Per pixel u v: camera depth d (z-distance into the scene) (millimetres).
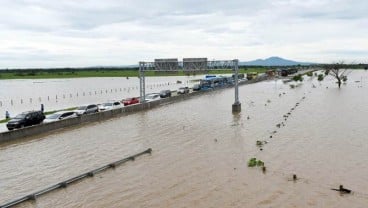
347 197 21953
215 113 57094
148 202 21891
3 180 26062
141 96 66375
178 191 23484
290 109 59312
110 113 54156
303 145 34188
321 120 47375
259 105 66062
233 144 35438
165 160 30484
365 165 27750
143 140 38188
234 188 23734
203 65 62031
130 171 27797
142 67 66062
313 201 21469
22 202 22031
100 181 25703
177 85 132875
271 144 35000
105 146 35719
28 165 29578
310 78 153750
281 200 21703
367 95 78500
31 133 40406
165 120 51094
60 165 29500
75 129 44812
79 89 117000
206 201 21797
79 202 22047
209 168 27953
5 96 93688
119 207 21266
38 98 87562
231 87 108688
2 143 36812
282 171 26781
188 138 38719
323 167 27469
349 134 38406
